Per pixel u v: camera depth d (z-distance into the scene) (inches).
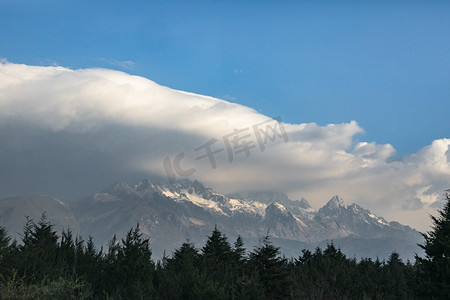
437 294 1299.2
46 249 1151.6
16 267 957.2
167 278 1107.3
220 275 1459.2
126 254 1115.3
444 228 1343.5
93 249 1270.9
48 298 825.5
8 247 1041.5
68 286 863.7
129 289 1015.6
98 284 1052.5
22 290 820.0
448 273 1272.1
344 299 1569.9
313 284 1722.4
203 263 1744.6
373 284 1745.8
